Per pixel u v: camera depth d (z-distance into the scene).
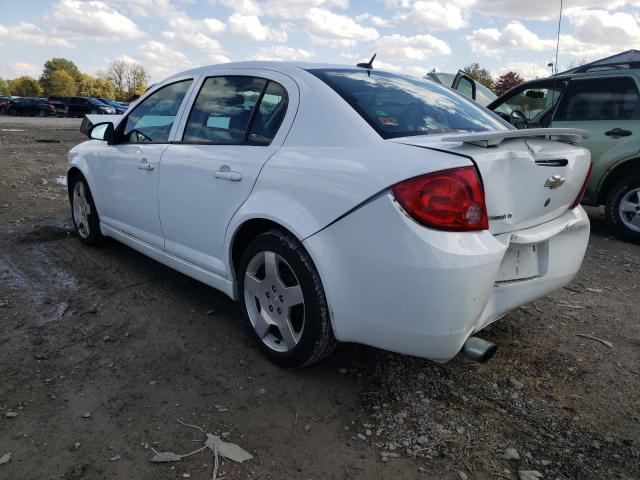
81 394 2.61
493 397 2.67
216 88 3.40
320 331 2.58
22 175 8.60
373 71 3.28
